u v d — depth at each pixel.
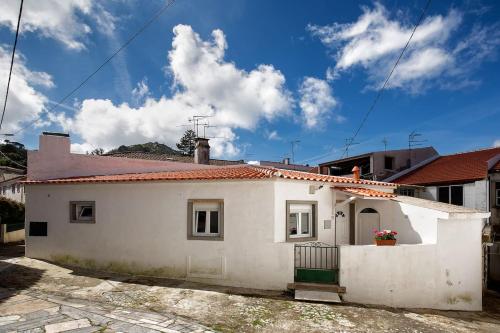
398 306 8.24
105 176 12.38
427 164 21.39
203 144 20.20
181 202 9.39
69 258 10.80
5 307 6.62
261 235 8.58
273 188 8.58
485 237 11.34
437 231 8.84
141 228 9.82
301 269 8.46
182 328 5.80
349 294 8.10
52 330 5.44
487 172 15.17
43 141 12.66
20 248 14.95
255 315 6.66
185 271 9.15
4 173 31.08
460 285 8.77
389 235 8.70
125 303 7.14
